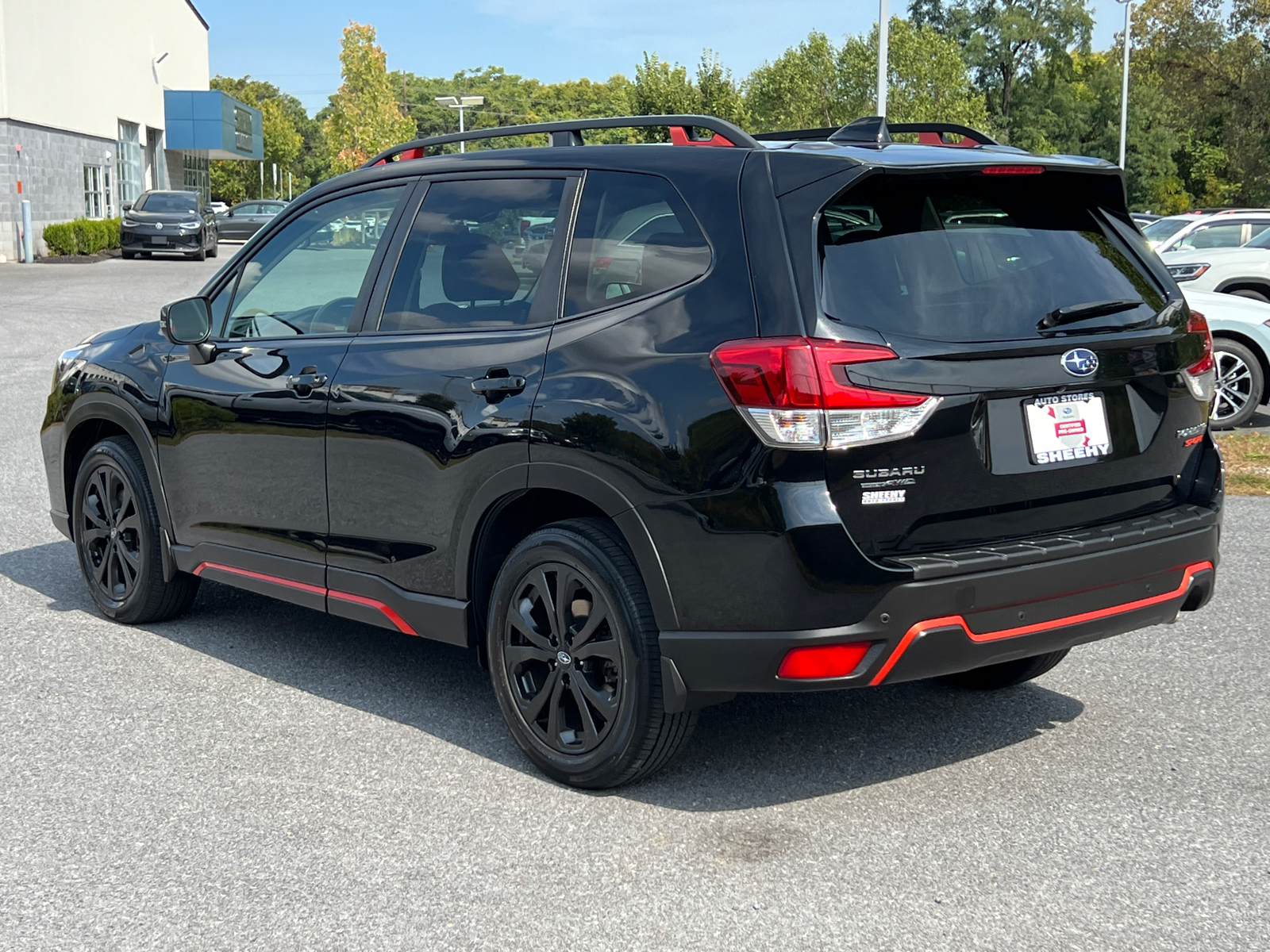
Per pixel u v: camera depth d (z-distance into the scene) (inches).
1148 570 143.3
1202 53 2468.0
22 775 151.4
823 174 133.3
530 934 115.9
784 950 113.1
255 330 190.2
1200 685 185.9
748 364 128.0
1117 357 142.0
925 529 131.2
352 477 169.8
